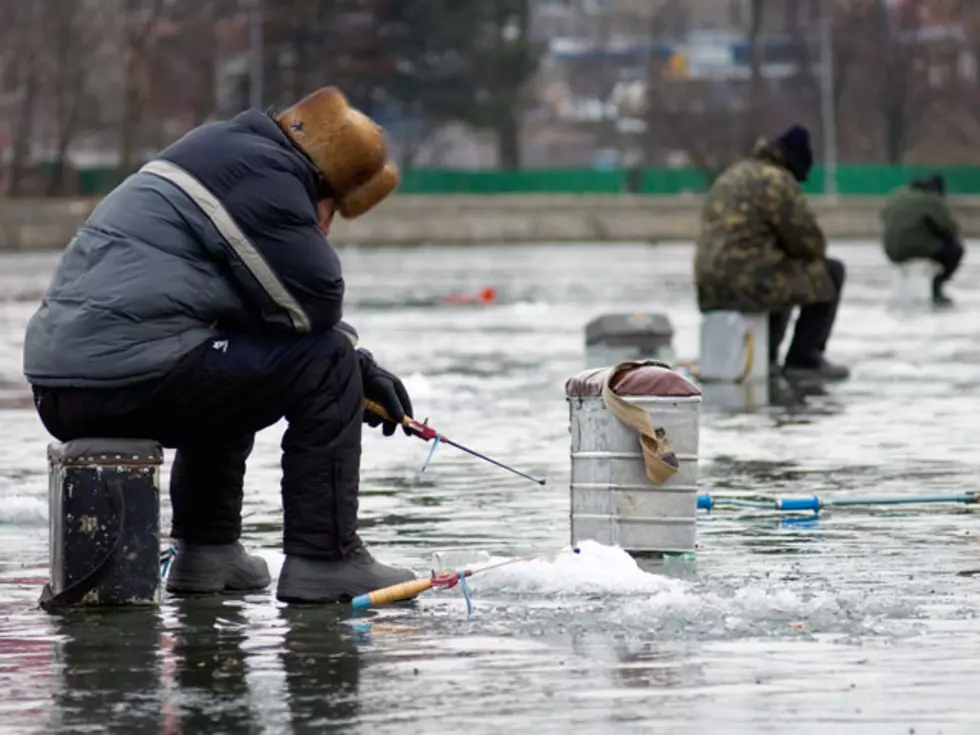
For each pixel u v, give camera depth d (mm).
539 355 48250
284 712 14094
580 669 15281
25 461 28953
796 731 13500
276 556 20141
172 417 17812
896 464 28062
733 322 40219
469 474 27453
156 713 14109
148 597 17953
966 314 63719
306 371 17938
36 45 196875
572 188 195625
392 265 109375
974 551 20625
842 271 41688
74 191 194875
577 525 20438
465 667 15406
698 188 198500
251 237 17578
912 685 14688
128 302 17547
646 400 20000
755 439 31203
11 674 15305
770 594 17672
